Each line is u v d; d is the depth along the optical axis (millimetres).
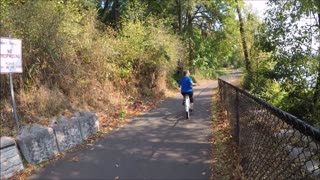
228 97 10727
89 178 6113
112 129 9836
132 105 13586
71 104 10031
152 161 7062
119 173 6367
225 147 8062
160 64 18531
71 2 12555
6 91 8453
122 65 15656
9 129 7160
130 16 18656
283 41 15578
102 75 13062
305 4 14242
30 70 9180
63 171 6449
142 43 17141
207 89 25453
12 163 6211
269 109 4719
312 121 14180
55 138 7473
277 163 4312
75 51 11805
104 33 15047
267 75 17328
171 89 21547
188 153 7629
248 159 6211
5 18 8594
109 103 12336
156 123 10844
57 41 10195
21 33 9055
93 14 14352
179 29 31266
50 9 9945
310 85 15078
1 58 6977
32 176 6188
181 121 11273
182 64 25734
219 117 12055
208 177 6168
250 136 6148
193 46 35875
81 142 8406
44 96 9047
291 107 15438
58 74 10359
